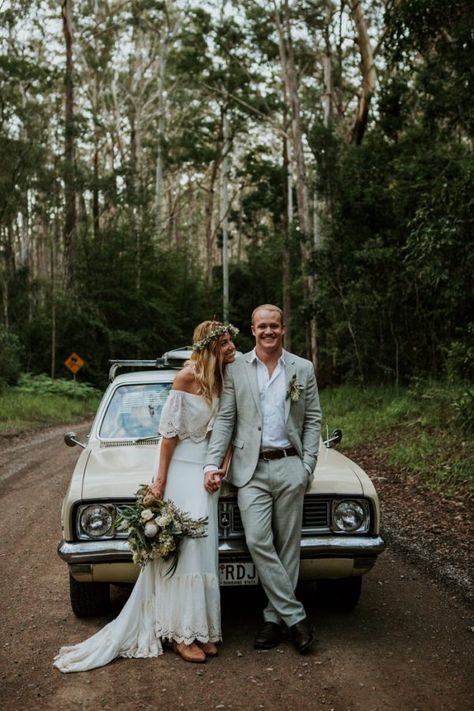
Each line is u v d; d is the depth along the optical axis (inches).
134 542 141.8
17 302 1288.1
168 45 1611.7
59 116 1441.9
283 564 151.9
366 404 621.3
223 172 1756.9
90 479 160.4
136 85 1723.7
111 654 143.3
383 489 323.0
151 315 1348.4
